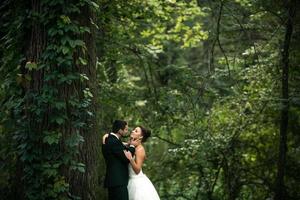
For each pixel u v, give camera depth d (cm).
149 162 1318
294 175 1162
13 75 727
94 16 750
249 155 1227
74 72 697
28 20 713
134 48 1234
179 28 1291
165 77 1309
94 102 727
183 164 1261
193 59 2045
